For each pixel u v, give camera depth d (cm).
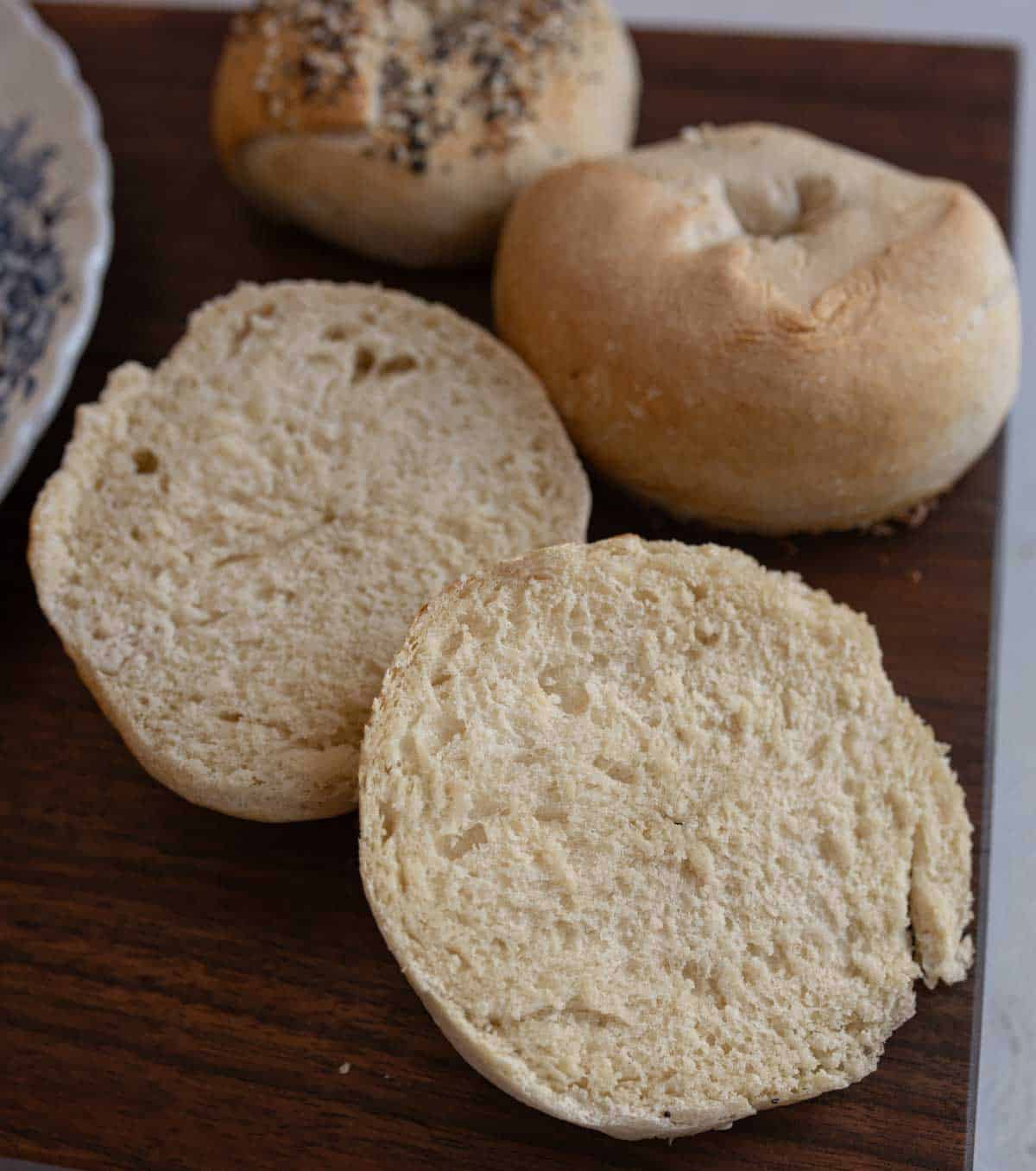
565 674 30
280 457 33
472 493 32
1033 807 33
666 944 28
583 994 28
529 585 29
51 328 35
